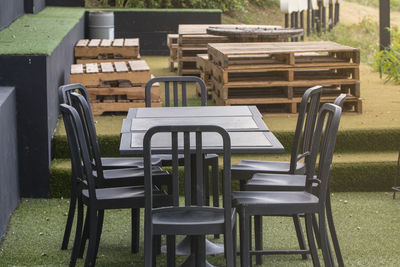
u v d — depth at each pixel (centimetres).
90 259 391
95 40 956
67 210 547
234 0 1923
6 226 502
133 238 453
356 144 641
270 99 697
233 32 810
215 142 378
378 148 644
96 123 667
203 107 487
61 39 660
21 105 563
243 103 693
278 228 509
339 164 600
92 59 874
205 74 828
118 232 497
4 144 500
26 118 566
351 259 445
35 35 688
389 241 480
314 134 407
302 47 715
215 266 435
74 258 415
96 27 1185
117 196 398
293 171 439
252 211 369
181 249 455
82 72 704
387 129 642
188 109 480
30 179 574
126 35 1355
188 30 1002
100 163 431
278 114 704
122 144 378
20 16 941
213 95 759
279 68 689
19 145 568
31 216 529
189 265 421
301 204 371
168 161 499
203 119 443
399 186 603
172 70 1105
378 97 820
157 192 408
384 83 930
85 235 445
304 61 705
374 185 606
